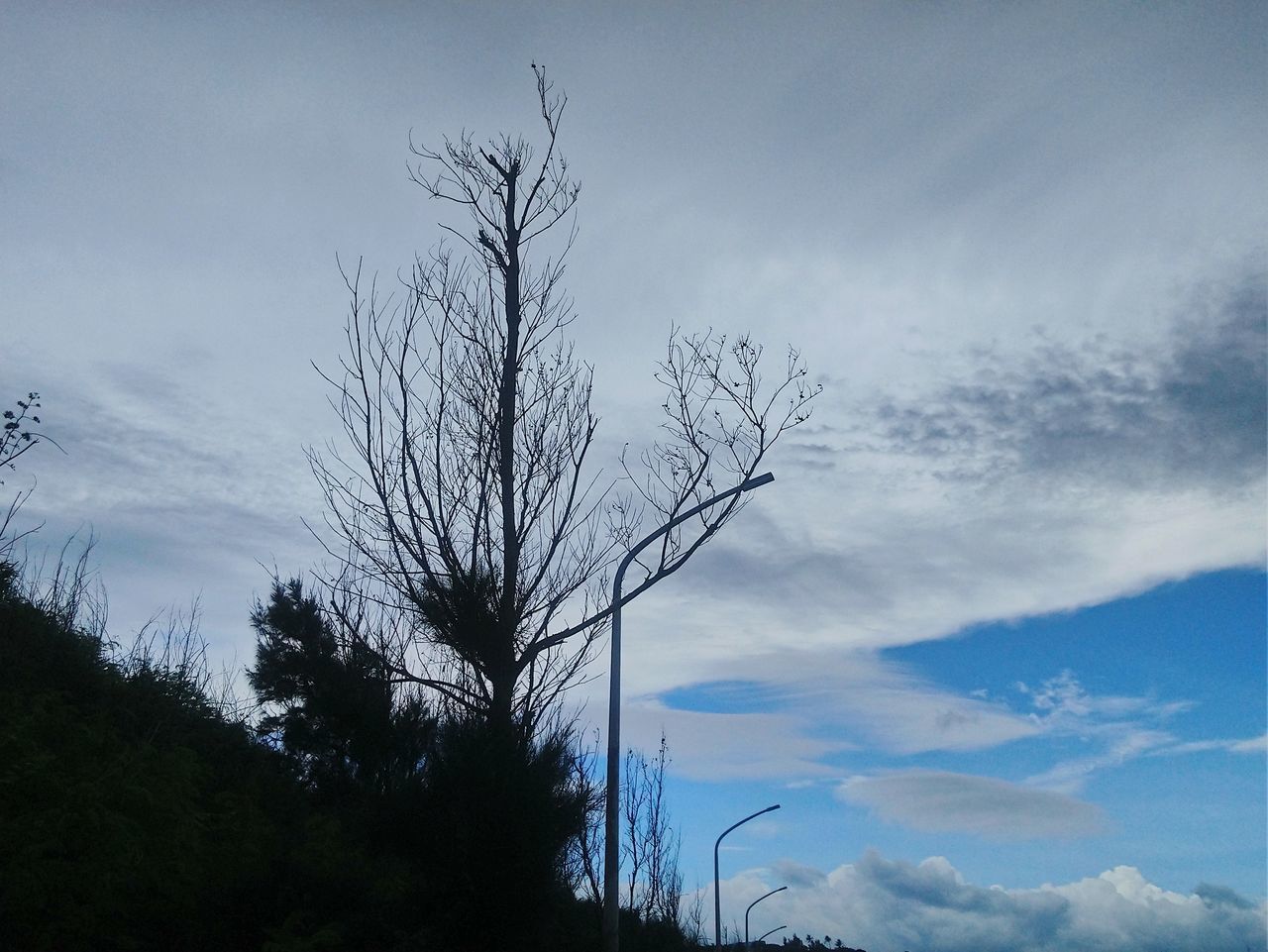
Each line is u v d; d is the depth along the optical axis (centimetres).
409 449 1403
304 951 895
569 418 1467
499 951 1045
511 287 1488
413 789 1162
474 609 1339
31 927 811
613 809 1263
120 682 1416
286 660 1605
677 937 2062
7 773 952
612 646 1352
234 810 1202
